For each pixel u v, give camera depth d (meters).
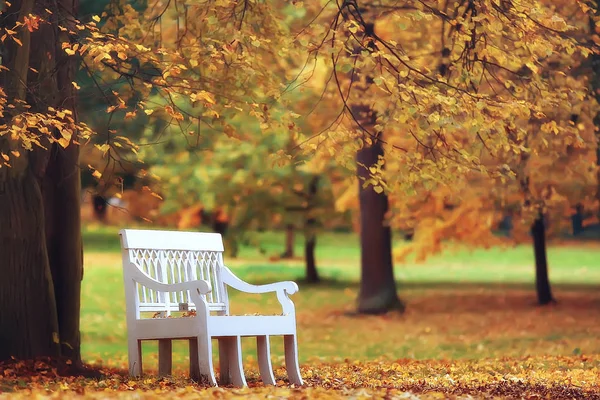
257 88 14.21
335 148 11.76
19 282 11.16
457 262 44.62
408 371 12.54
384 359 16.19
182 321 9.09
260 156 28.89
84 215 54.91
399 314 24.28
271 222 30.86
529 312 24.36
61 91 11.59
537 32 11.45
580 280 34.91
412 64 11.49
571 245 54.47
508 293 28.83
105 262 34.50
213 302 10.16
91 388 9.11
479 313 24.42
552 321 22.47
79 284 11.98
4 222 11.15
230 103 12.13
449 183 11.83
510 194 21.77
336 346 19.19
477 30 10.88
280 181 29.45
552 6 15.57
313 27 11.39
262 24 12.57
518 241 25.31
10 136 10.81
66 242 11.86
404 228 24.69
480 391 9.57
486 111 12.07
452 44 12.36
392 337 20.56
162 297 9.94
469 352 17.59
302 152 11.84
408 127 11.30
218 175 29.75
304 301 27.97
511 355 16.45
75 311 11.88
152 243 9.81
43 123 10.82
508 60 11.81
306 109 24.98
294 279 32.78
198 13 12.67
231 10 12.32
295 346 9.88
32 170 11.57
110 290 27.83
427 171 11.69
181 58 11.65
